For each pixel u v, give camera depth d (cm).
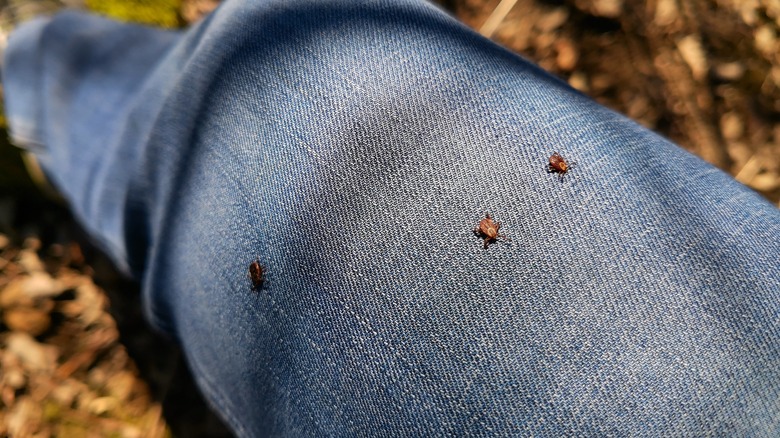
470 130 14
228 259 15
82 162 23
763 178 36
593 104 15
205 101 17
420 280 13
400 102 14
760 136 37
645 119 37
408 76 15
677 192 14
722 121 37
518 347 12
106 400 29
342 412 13
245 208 15
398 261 13
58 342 30
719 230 13
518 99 14
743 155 36
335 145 14
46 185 30
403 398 13
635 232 13
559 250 13
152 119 19
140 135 20
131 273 24
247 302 15
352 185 14
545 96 15
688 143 37
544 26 40
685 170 14
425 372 13
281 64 15
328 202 14
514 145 14
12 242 31
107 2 34
